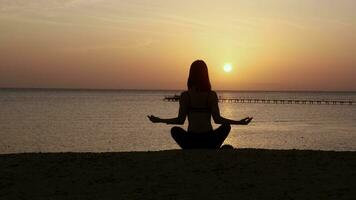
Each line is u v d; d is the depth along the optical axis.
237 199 5.65
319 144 49.75
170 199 5.68
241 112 116.56
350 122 83.19
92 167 7.36
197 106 8.41
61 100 196.12
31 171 7.15
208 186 6.23
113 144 48.19
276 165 7.34
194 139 8.49
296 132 63.66
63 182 6.54
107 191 6.07
